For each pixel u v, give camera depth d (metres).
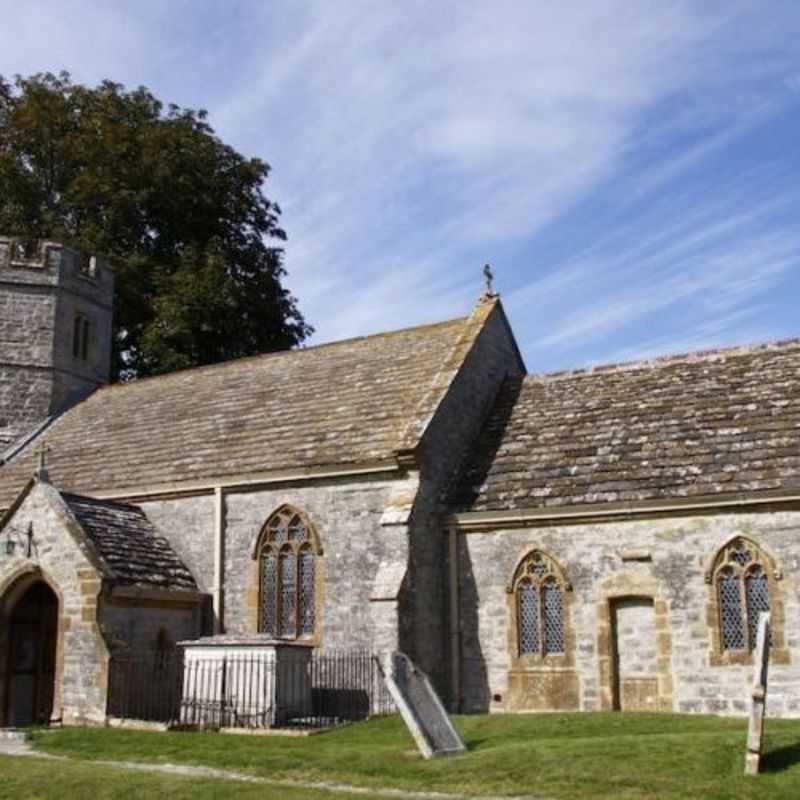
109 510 26.59
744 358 25.89
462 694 23.50
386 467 24.17
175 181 47.97
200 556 26.38
